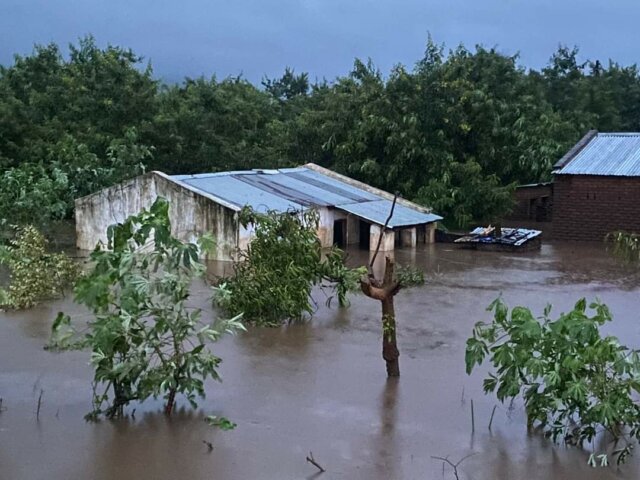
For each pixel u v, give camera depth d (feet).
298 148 105.40
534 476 25.07
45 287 49.55
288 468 25.36
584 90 154.30
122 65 102.32
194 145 101.45
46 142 92.84
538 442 27.78
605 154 92.02
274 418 29.63
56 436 27.58
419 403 31.45
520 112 103.35
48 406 30.45
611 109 154.20
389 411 30.53
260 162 104.01
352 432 28.43
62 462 25.50
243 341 40.42
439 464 25.88
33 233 52.90
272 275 44.47
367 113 96.99
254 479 24.53
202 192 67.41
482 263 70.59
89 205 72.49
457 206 93.15
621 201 86.02
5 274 59.21
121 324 28.30
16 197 75.20
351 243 80.64
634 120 164.86
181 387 29.60
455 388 33.37
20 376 34.09
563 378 27.22
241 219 49.60
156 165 98.12
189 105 106.11
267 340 40.70
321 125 102.89
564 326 27.22
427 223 83.87
